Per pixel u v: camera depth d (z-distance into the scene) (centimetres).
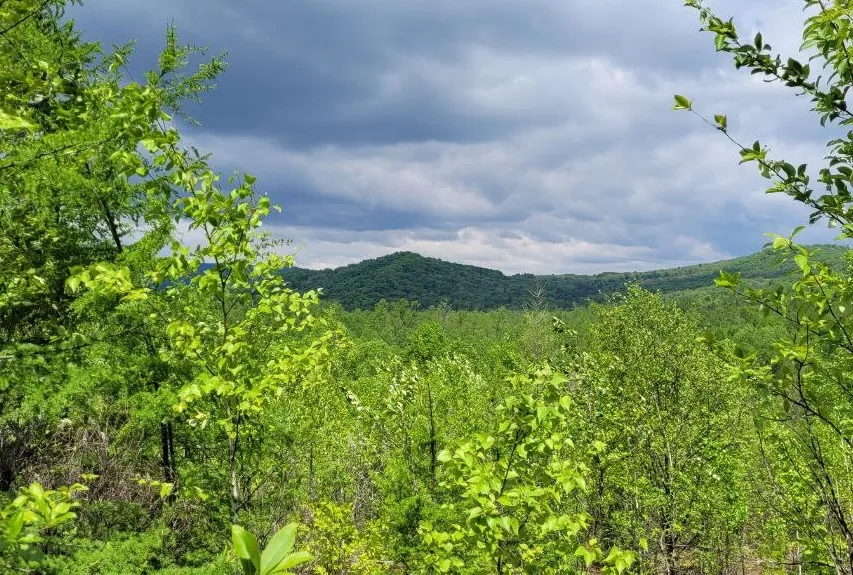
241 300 524
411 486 1215
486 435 402
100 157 752
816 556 442
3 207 561
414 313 11862
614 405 1470
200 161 489
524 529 394
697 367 1655
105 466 948
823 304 304
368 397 1483
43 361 559
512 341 4791
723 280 332
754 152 311
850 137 299
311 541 1120
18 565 246
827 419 331
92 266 455
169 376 774
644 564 1239
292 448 986
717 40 321
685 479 1365
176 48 957
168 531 788
